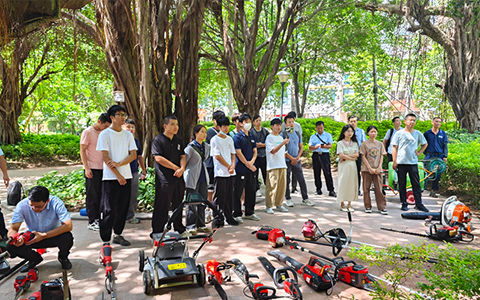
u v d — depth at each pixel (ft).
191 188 18.63
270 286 12.48
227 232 19.03
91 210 19.44
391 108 94.12
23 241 12.70
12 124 58.39
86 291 12.21
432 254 15.06
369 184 23.49
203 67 57.21
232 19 40.01
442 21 49.67
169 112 29.12
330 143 28.84
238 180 21.11
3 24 20.94
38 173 43.91
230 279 13.19
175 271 11.99
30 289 12.28
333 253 15.48
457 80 52.65
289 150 25.59
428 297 10.55
